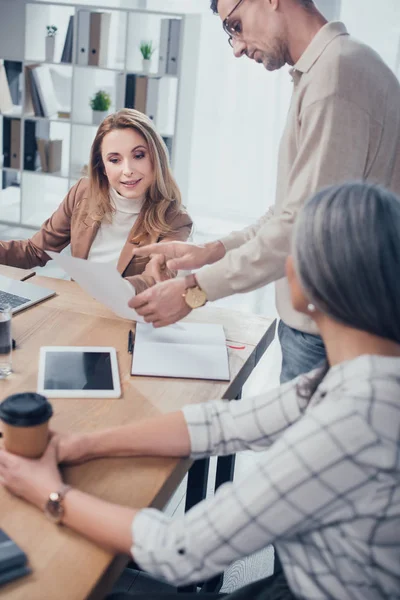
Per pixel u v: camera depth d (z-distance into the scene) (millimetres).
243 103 5363
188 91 5035
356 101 1494
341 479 871
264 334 1825
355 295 892
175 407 1438
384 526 875
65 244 2455
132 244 2242
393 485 865
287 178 1672
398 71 4844
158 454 1254
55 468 1146
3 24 5137
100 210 2283
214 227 5500
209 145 5547
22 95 5125
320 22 1598
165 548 973
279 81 5195
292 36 1611
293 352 1723
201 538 949
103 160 2217
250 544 929
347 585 910
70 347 1645
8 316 1494
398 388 887
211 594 1260
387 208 898
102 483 1183
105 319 1828
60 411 1385
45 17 5285
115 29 5324
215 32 5234
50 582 969
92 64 4969
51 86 5363
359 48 1529
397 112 1588
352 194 916
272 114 5340
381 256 878
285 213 1557
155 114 4926
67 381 1492
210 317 1910
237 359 1671
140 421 1279
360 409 873
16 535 1052
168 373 1560
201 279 1586
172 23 4719
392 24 4781
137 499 1151
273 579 1168
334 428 875
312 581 934
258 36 1640
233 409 1253
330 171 1507
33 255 2387
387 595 904
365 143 1521
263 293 4449
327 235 902
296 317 1670
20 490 1119
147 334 1745
